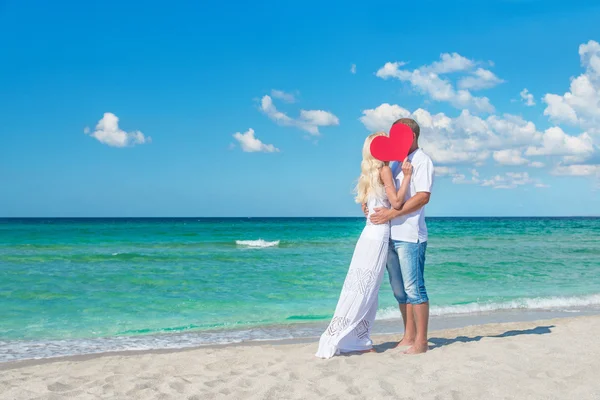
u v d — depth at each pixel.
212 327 8.27
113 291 11.70
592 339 5.62
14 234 33.38
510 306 10.17
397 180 5.23
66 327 8.30
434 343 6.07
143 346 6.90
